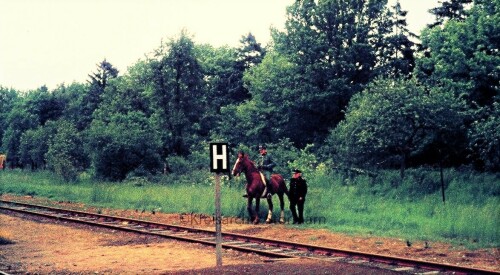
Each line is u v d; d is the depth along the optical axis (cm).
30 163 7800
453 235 1681
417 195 2753
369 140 3145
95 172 4728
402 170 3155
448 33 3916
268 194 2138
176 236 1748
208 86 7906
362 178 3191
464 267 1134
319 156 4366
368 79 5369
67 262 1392
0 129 12512
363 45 5131
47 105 10288
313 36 5300
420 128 3144
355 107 3897
